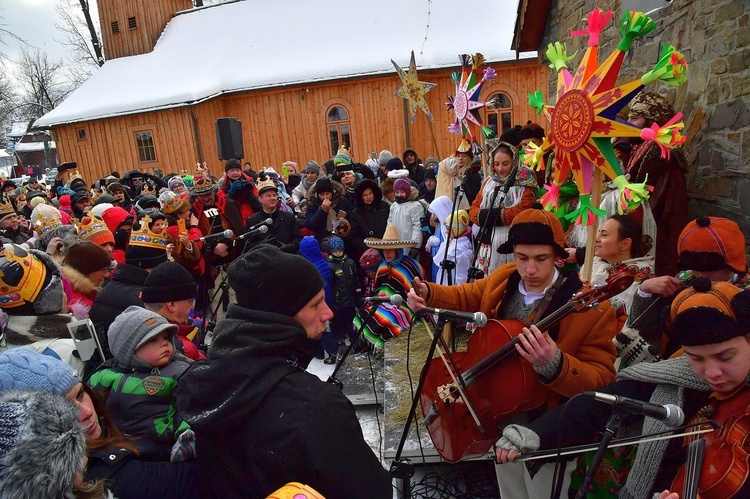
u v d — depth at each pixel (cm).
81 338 223
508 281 211
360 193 505
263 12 1766
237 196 545
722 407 136
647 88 399
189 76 1620
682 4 346
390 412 290
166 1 1903
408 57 1402
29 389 123
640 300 195
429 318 211
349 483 119
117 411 179
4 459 97
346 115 1488
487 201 363
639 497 154
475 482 266
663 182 294
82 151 1680
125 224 466
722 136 304
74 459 107
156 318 191
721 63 304
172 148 1571
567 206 318
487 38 1389
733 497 121
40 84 2877
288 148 1544
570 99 229
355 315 429
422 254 490
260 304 133
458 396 197
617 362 207
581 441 169
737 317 127
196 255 431
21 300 219
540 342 165
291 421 120
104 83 1770
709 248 178
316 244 442
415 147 1454
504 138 369
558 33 606
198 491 148
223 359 128
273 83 1488
